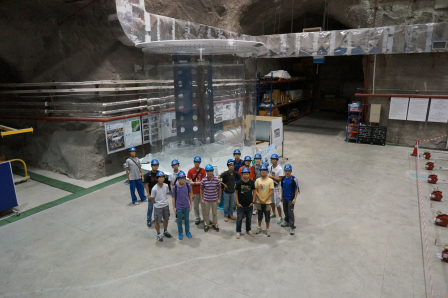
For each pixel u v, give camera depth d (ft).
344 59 81.05
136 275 17.72
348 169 35.91
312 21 67.15
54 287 16.89
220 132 31.60
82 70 32.89
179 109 29.71
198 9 45.62
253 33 59.26
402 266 18.16
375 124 48.57
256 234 22.07
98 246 20.79
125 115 34.50
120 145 34.45
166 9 40.55
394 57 44.86
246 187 20.68
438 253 19.43
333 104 83.15
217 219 23.98
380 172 34.76
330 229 22.54
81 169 33.27
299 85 75.46
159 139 34.32
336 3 50.57
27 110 35.78
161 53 28.71
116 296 16.10
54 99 34.42
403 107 45.03
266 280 17.08
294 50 48.67
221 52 29.01
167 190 21.13
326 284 16.69
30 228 23.34
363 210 25.53
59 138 34.40
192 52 28.12
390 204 26.61
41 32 32.53
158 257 19.42
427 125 44.70
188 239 21.53
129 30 31.07
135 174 26.76
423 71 43.62
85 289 16.67
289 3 53.67
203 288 16.52
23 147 38.34
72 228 23.27
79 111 32.71
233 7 50.11
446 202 26.86
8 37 32.32
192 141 30.42
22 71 35.35
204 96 29.48
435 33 39.34
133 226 23.47
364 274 17.47
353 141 49.57
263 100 59.36
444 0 41.73
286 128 61.05
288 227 23.00
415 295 15.76
